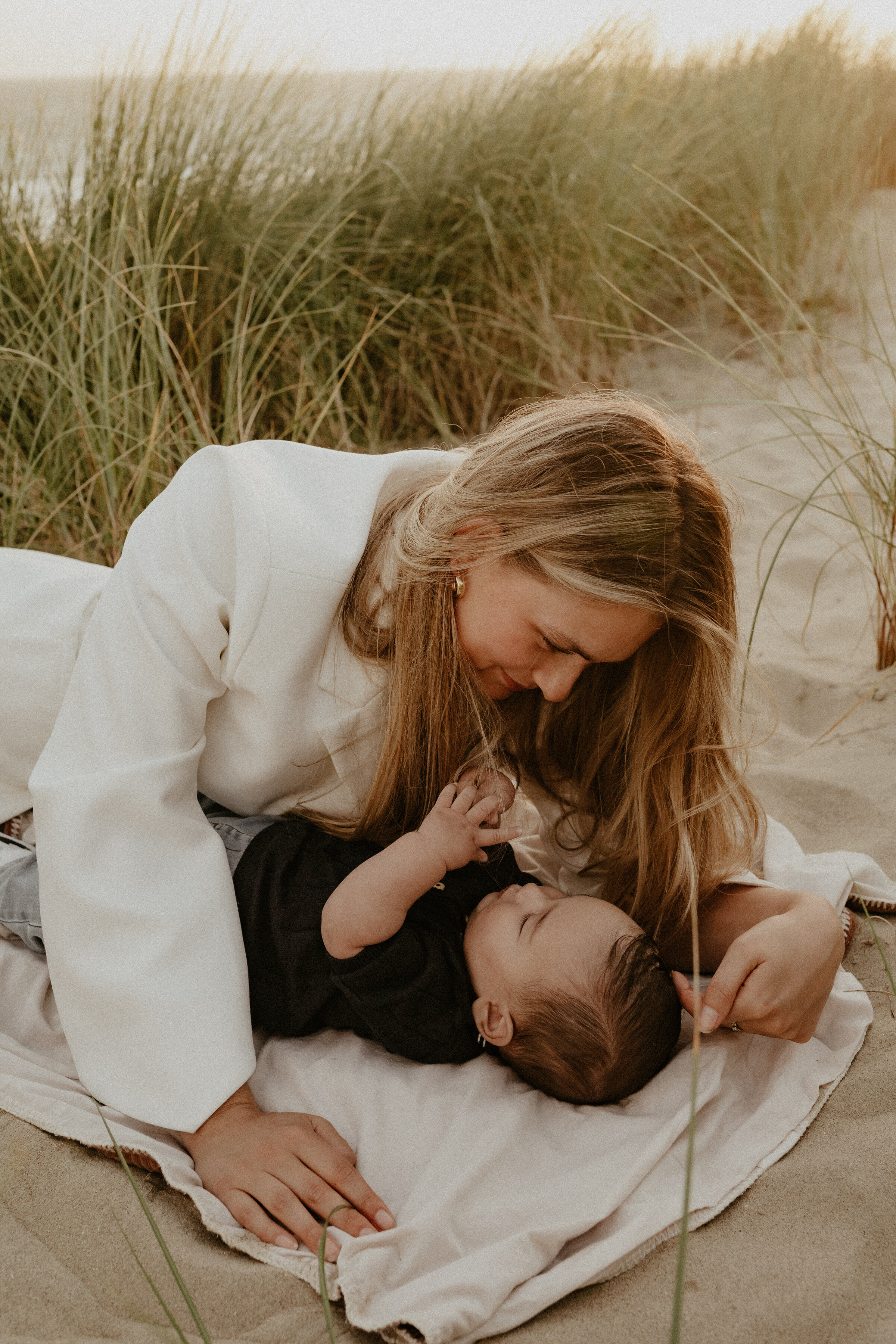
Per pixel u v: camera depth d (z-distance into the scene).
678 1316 0.80
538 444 1.22
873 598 2.39
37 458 2.59
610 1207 1.08
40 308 2.63
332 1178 1.10
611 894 1.53
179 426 2.61
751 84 4.73
